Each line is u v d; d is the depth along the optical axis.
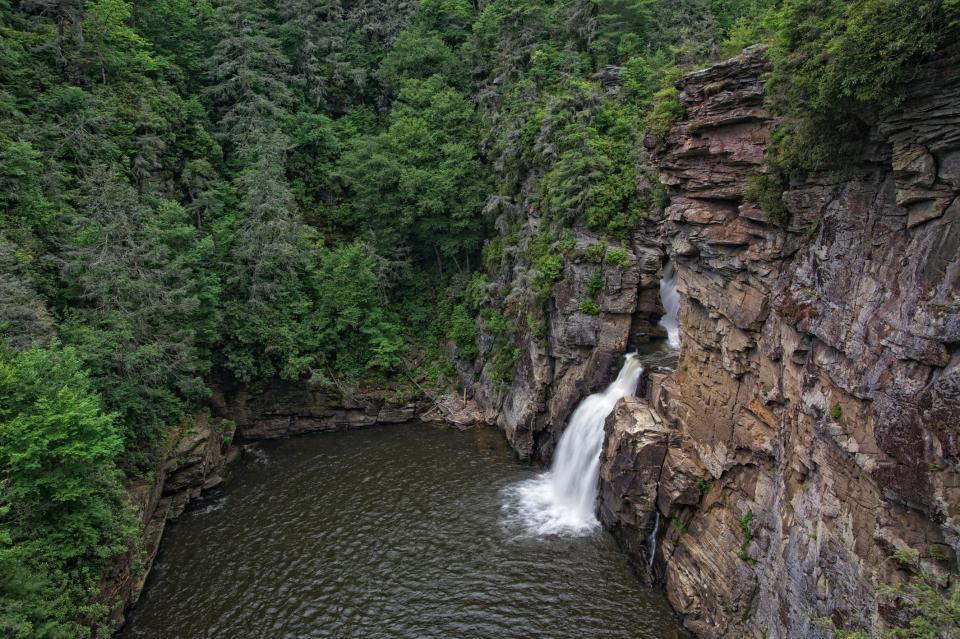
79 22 42.62
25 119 37.22
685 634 24.22
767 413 22.62
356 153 51.97
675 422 28.64
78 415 22.70
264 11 57.94
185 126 48.88
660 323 37.28
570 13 51.06
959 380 14.18
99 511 23.62
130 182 42.56
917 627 14.23
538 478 37.12
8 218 32.59
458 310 50.09
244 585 28.33
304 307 46.25
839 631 16.45
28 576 20.50
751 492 23.31
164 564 30.02
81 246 33.72
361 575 28.50
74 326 30.89
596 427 33.47
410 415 46.66
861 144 17.84
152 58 50.66
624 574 27.84
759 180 21.98
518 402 41.28
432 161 52.78
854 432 17.70
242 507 35.06
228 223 45.09
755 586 22.30
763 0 48.50
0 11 39.91
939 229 15.42
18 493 21.33
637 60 44.28
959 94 14.38
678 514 26.77
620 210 38.03
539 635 24.41
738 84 22.53
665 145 27.17
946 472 14.50
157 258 35.12
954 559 14.70
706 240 25.30
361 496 35.62
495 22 55.06
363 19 64.38
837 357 18.67
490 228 51.44
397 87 59.91
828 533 18.48
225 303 42.69
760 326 23.08
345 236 55.25
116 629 25.31
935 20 14.06
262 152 48.72
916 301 15.80
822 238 19.62
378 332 48.50
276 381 44.88
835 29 16.22
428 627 25.08
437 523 32.34
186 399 38.72
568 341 37.12
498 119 50.25
